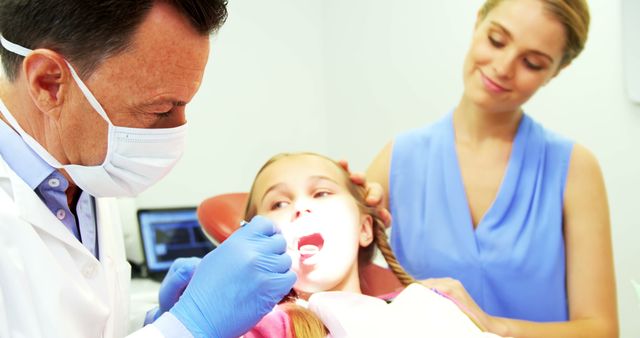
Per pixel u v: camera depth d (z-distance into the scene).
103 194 0.82
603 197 1.23
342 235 1.07
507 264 1.22
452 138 1.33
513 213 1.25
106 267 0.92
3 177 0.74
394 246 1.37
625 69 1.49
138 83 0.69
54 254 0.78
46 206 0.78
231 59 2.23
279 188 1.12
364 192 1.21
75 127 0.72
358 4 2.29
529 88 1.17
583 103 1.62
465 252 1.25
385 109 2.22
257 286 0.74
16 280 0.72
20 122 0.74
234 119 2.25
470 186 1.30
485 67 1.19
